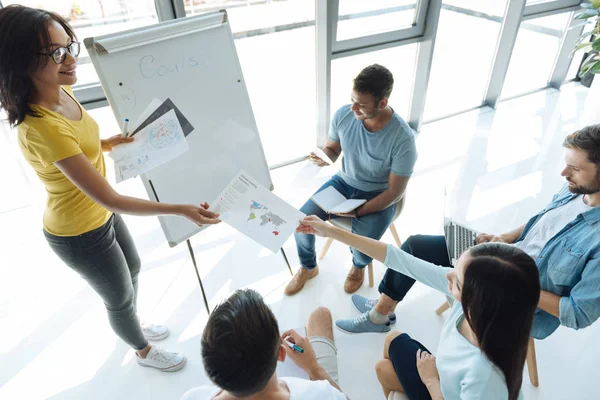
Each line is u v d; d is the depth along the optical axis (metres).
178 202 1.80
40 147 1.17
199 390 0.92
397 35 3.03
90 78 2.26
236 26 2.56
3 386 1.79
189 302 2.16
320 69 2.92
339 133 2.06
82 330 2.02
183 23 1.68
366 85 1.72
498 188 2.90
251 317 0.79
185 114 1.76
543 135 3.48
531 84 4.12
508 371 0.97
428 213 2.71
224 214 1.59
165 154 1.51
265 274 2.32
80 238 1.39
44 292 2.20
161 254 2.43
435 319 2.07
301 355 1.19
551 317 1.42
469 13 3.24
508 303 0.91
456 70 3.57
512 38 3.42
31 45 1.06
